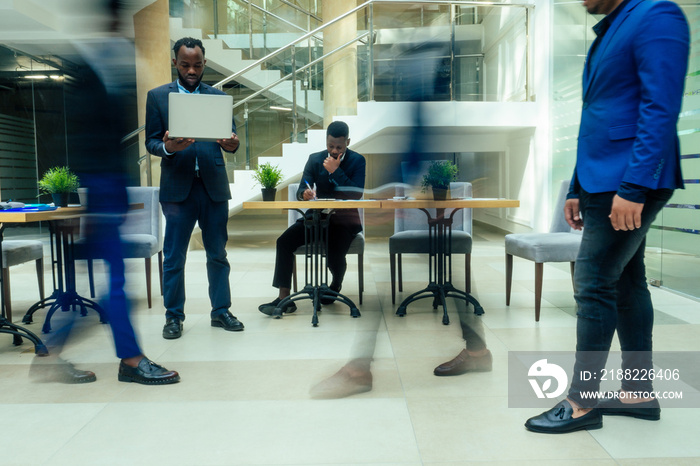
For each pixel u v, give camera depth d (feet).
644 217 5.74
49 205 10.34
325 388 7.24
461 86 22.21
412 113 7.62
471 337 7.96
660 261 14.29
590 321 6.06
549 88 21.57
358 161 11.76
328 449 5.71
